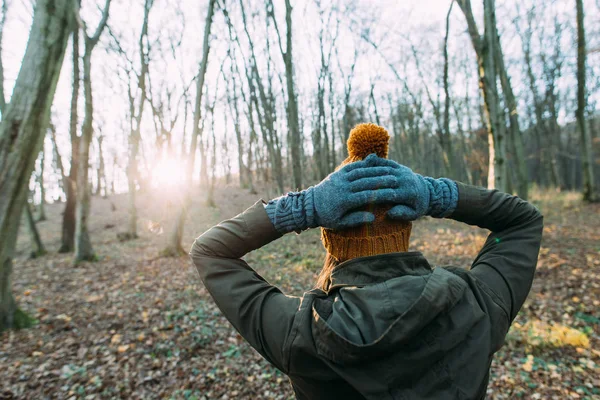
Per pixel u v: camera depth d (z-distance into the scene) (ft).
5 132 15.85
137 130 49.37
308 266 26.13
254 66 44.60
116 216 72.43
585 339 13.08
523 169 43.52
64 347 14.92
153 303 20.03
